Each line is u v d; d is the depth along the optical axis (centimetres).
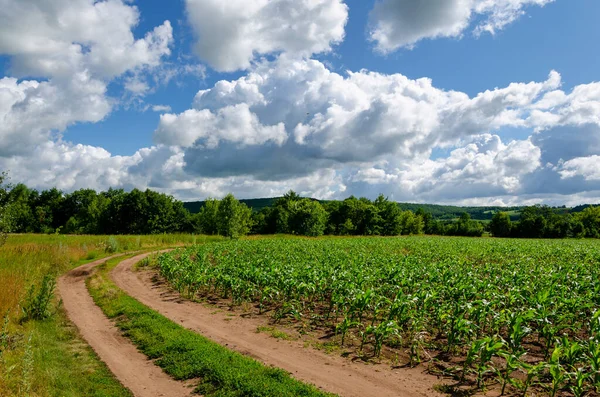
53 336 1285
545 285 1590
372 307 1420
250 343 1223
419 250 3828
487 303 1174
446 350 1121
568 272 1916
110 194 11212
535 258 3212
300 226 8762
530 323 1287
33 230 9431
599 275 1895
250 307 1734
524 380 910
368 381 921
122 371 1022
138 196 8850
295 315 1421
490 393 845
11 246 3138
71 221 9094
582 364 966
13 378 883
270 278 1820
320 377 947
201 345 1150
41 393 831
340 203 11619
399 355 1102
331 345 1192
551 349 1111
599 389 802
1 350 976
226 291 1964
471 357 891
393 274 1773
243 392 860
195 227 9069
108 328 1438
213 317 1562
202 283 2067
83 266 2991
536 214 11612
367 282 1770
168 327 1367
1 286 1585
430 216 13450
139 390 904
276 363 1045
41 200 10581
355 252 3403
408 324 1328
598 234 10300
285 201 10581
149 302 1852
